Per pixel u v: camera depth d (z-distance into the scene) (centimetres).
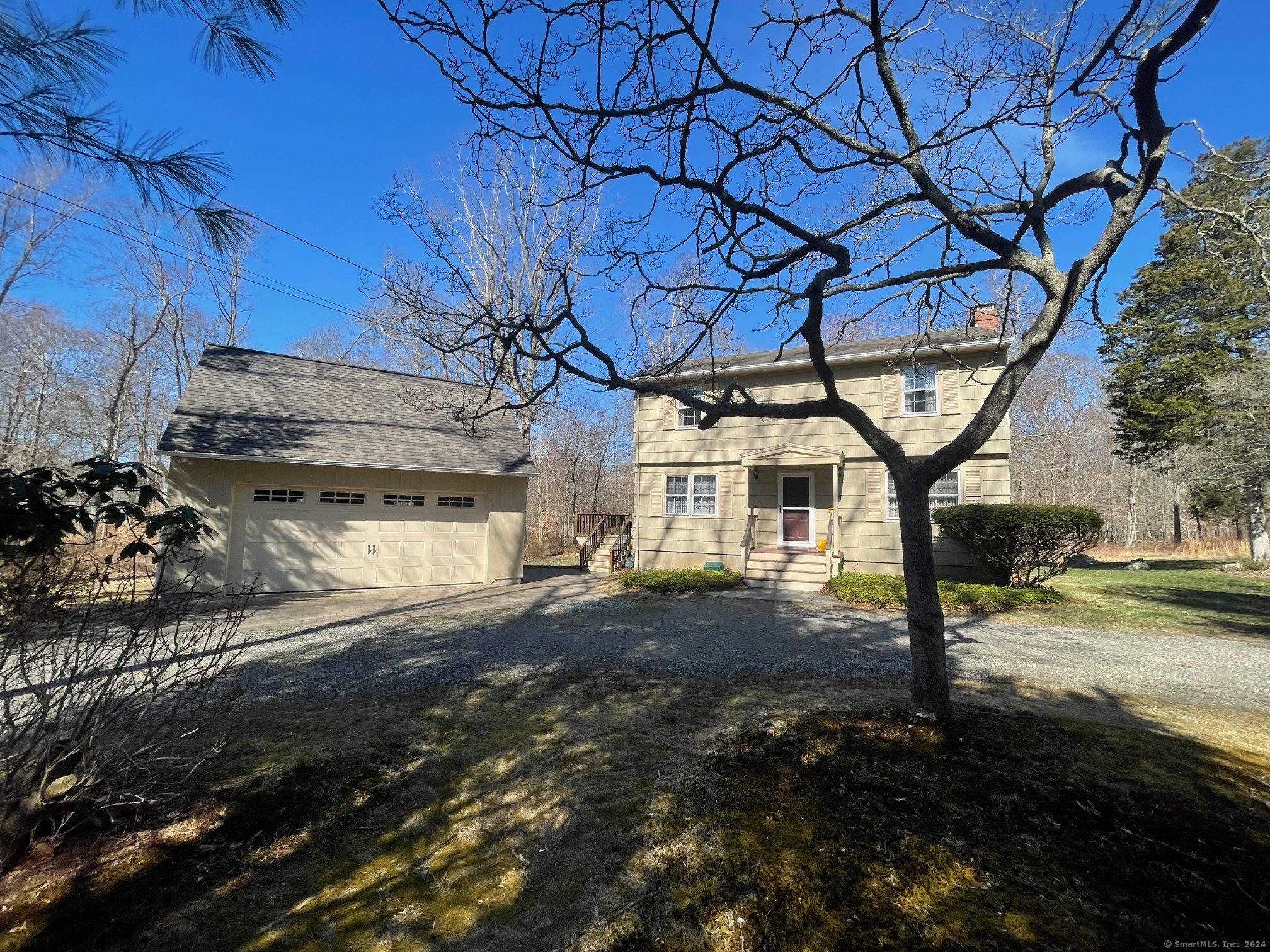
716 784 329
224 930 216
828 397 432
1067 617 893
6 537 239
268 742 397
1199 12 310
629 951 206
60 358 2172
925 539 421
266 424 1209
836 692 495
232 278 2328
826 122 419
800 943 205
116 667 273
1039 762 334
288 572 1162
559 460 3192
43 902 227
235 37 271
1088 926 204
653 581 1202
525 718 446
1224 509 2102
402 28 324
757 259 484
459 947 209
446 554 1353
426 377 1501
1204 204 447
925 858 248
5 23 239
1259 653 666
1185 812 280
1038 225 422
